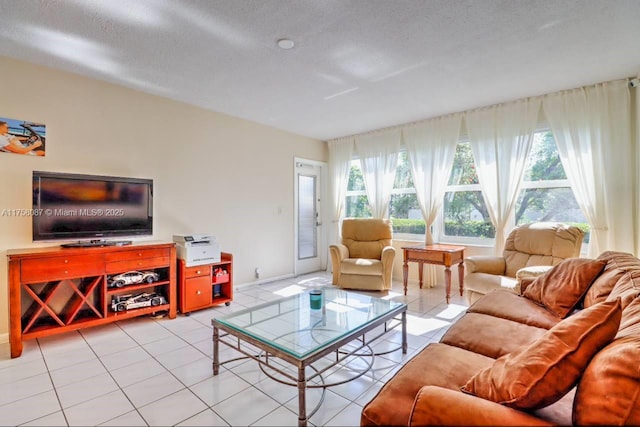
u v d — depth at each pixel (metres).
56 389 1.97
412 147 4.55
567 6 2.01
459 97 3.58
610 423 0.76
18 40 2.39
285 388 2.01
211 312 3.45
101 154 3.15
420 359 1.46
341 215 5.50
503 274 3.35
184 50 2.55
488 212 3.90
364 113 4.16
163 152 3.60
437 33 2.32
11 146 2.68
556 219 3.59
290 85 3.26
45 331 2.54
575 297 2.05
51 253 2.54
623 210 3.08
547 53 2.60
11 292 2.37
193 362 2.33
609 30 2.27
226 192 4.22
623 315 1.32
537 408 0.95
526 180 3.77
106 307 2.85
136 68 2.87
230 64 2.79
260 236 4.66
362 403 1.87
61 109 2.92
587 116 3.25
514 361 1.03
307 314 2.33
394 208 4.98
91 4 1.97
